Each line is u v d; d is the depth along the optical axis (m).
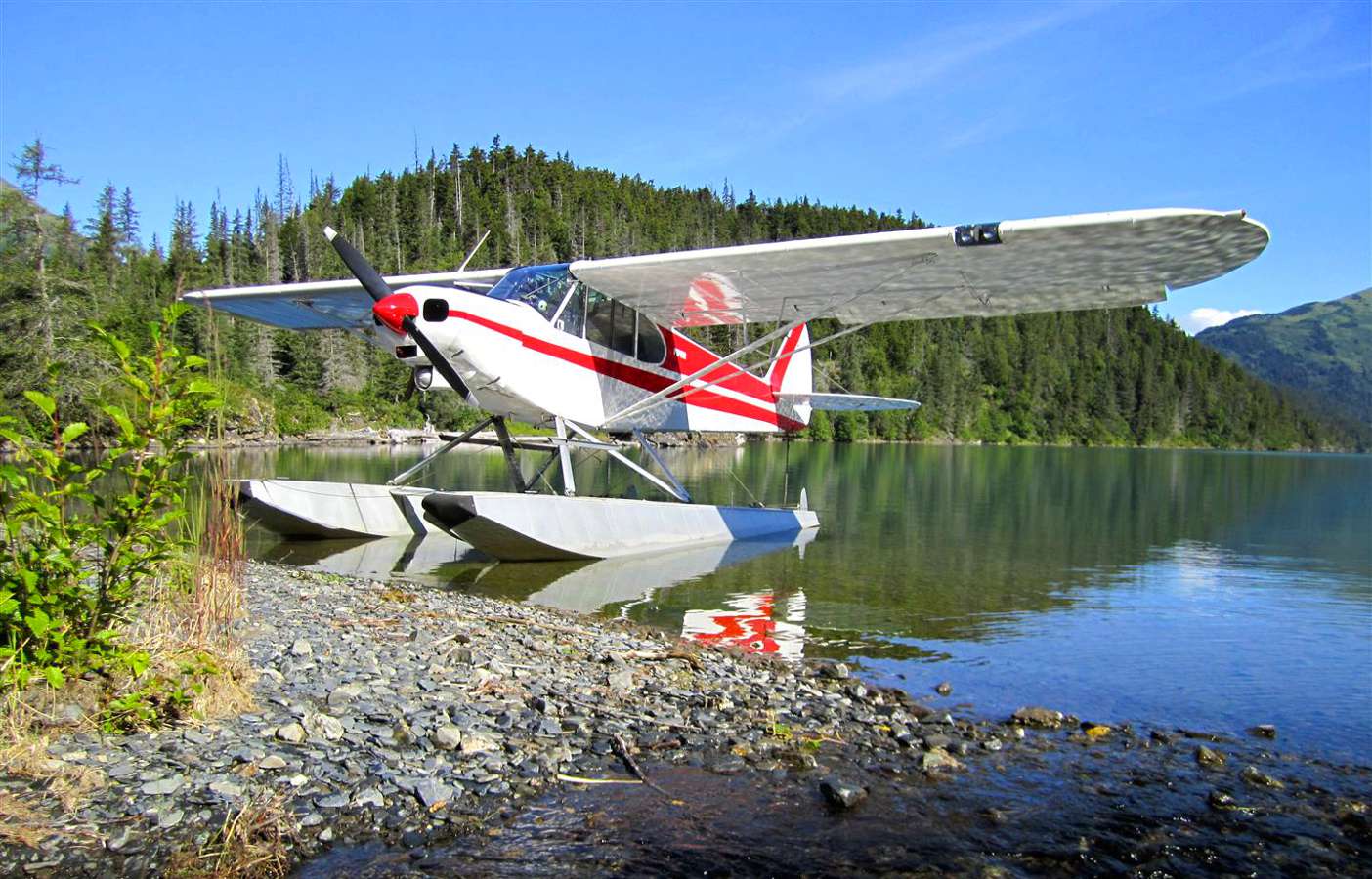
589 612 5.75
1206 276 6.80
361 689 3.29
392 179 80.31
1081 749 3.36
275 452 25.38
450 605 5.38
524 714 3.27
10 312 19.19
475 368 7.38
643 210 92.69
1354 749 3.46
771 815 2.63
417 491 7.80
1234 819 2.75
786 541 9.78
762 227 105.19
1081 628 5.66
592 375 8.48
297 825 2.29
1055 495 18.28
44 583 2.74
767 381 11.50
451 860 2.22
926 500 16.00
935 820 2.66
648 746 3.09
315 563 7.32
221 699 2.93
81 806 2.24
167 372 2.93
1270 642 5.36
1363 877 2.41
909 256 6.86
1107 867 2.41
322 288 9.17
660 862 2.30
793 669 4.39
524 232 74.81
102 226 40.38
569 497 7.75
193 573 3.55
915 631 5.48
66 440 2.85
